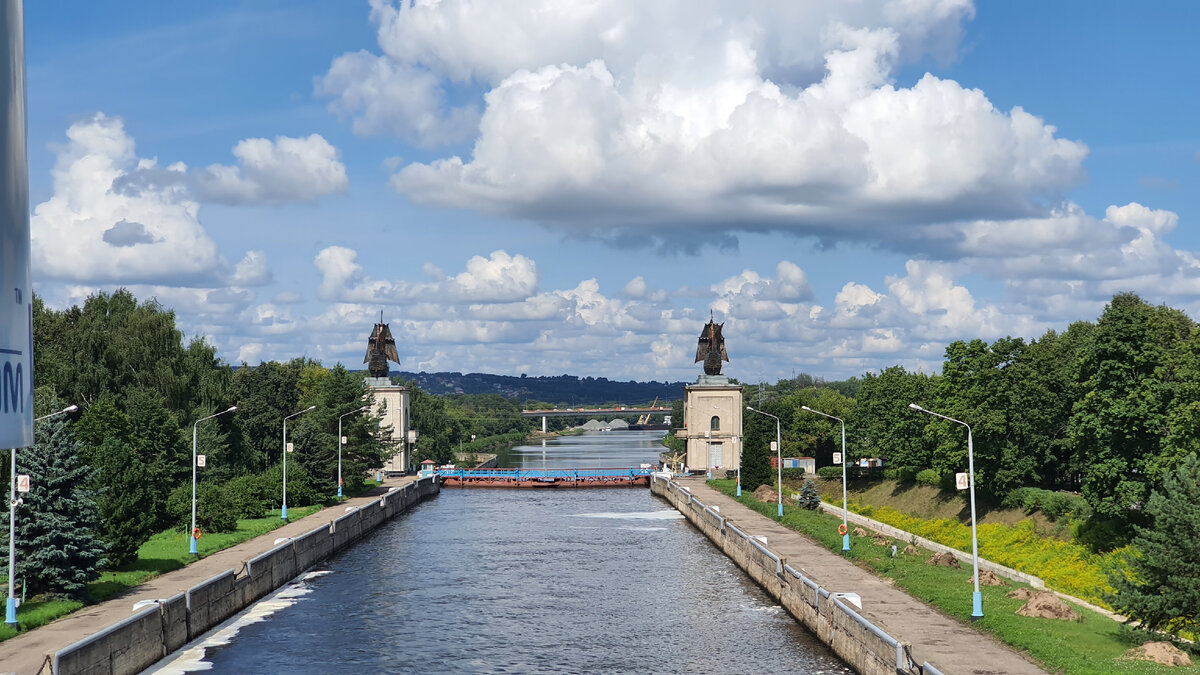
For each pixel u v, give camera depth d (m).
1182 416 72.38
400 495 146.00
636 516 141.00
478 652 63.84
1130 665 46.31
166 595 66.00
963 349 105.50
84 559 63.56
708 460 180.12
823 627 64.75
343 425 145.75
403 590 84.50
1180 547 50.12
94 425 100.75
